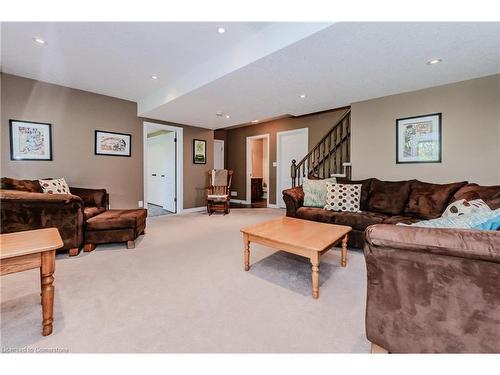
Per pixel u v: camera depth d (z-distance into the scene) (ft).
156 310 4.86
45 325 4.07
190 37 7.59
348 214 9.08
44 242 4.37
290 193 10.93
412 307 3.19
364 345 3.92
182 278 6.36
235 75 8.57
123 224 8.75
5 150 10.25
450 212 6.01
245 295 5.50
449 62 7.57
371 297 3.52
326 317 4.69
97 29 7.09
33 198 7.14
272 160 20.24
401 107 10.50
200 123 17.04
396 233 3.14
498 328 2.71
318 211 9.87
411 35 6.07
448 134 9.36
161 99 12.24
